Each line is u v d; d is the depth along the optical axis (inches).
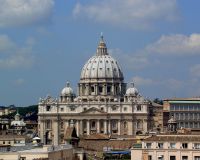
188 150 5595.5
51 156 4539.9
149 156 5743.1
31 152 4480.8
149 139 5802.2
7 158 4399.6
